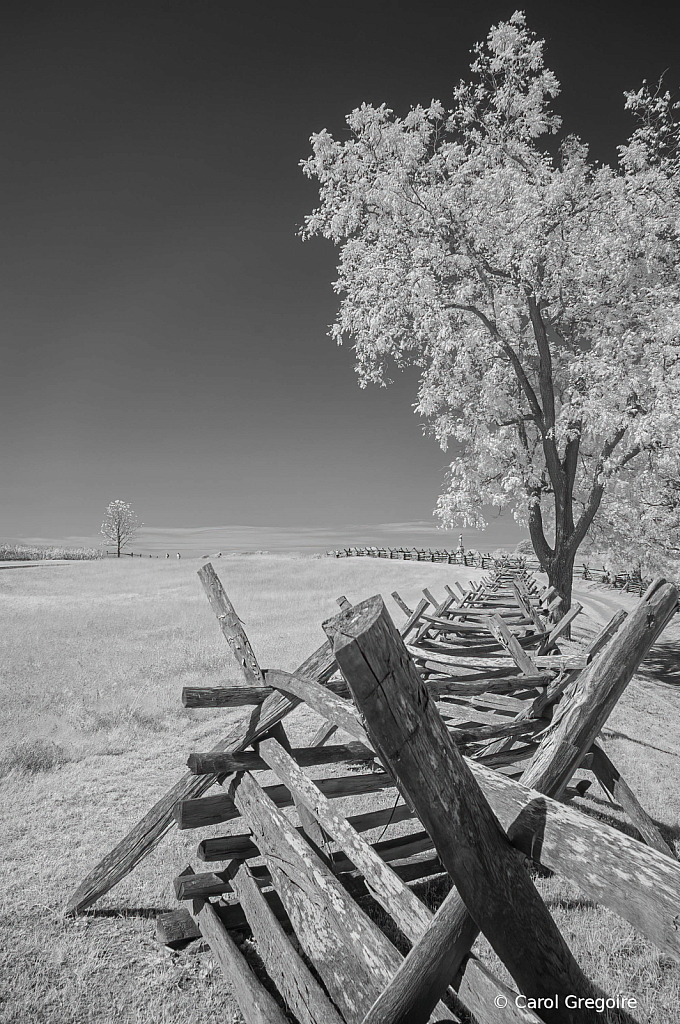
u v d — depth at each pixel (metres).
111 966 3.60
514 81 15.26
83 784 6.52
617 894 1.79
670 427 12.84
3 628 16.41
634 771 7.51
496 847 1.88
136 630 16.27
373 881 2.78
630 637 3.12
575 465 16.14
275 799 4.01
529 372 17.48
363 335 15.34
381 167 15.24
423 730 1.71
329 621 1.72
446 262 14.62
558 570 16.03
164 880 4.60
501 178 14.41
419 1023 2.17
